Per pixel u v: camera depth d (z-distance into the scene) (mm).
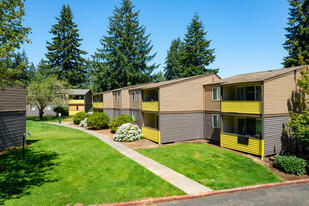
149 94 22422
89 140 17750
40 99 33656
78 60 52625
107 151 13844
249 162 12008
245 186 8844
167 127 16969
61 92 36438
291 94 14258
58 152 13375
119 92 26531
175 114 17406
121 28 42625
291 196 8094
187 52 43469
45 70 50719
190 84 18234
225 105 15594
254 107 13281
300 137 12617
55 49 50250
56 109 41094
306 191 8672
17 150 13211
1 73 8977
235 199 7656
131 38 40906
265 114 12836
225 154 13469
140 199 7215
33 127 25766
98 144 16094
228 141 15148
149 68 41969
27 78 66500
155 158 12531
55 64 50156
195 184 8805
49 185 8297
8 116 13367
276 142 13344
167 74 53438
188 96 18125
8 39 8906
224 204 7203
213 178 9641
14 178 8891
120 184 8453
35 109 43125
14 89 13914
